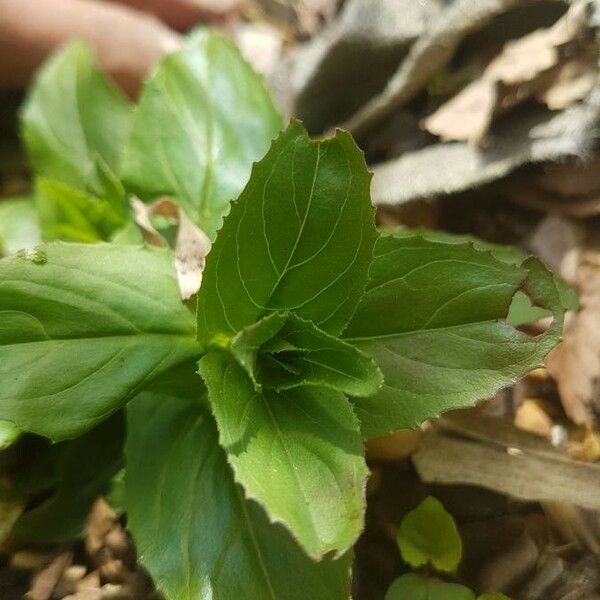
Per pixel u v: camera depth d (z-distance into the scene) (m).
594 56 0.13
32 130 0.16
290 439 0.09
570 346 0.13
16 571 0.12
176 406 0.11
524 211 0.15
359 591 0.12
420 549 0.12
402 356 0.10
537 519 0.12
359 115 0.17
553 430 0.13
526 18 0.15
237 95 0.14
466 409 0.13
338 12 0.21
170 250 0.11
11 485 0.12
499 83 0.14
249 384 0.09
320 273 0.09
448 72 0.16
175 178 0.13
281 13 0.23
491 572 0.12
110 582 0.12
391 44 0.16
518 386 0.13
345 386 0.09
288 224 0.09
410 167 0.15
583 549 0.12
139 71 0.19
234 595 0.10
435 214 0.16
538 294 0.10
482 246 0.12
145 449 0.11
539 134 0.14
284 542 0.10
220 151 0.13
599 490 0.12
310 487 0.09
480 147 0.14
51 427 0.09
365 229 0.09
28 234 0.15
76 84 0.16
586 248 0.14
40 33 0.18
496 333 0.10
